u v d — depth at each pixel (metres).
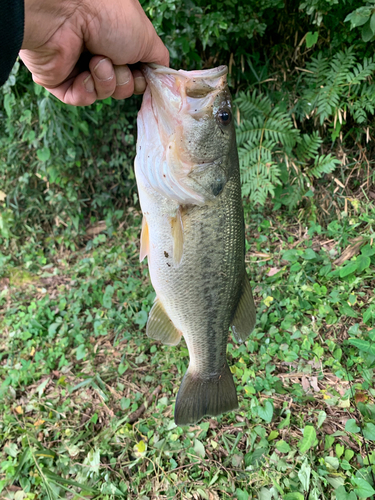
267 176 0.73
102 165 0.93
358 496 0.40
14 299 0.81
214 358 0.38
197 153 0.32
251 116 0.75
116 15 0.27
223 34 0.68
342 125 0.76
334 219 0.75
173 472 0.47
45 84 0.30
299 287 0.62
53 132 0.82
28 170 0.92
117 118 0.88
